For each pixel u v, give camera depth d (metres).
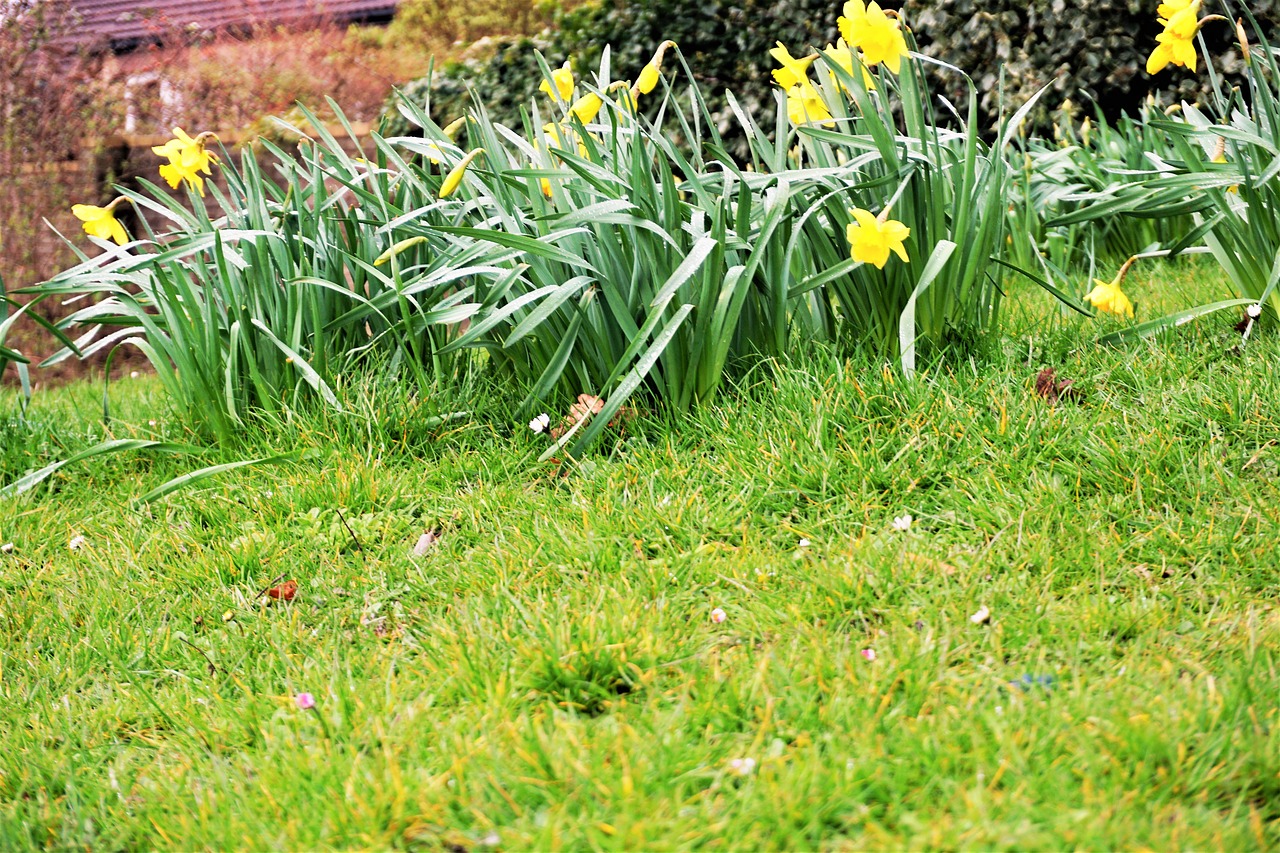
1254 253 3.10
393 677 2.04
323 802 1.63
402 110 3.44
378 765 1.69
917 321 3.17
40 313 7.43
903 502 2.48
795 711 1.77
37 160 7.45
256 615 2.37
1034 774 1.55
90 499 3.18
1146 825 1.44
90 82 7.64
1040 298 4.16
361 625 2.31
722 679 1.88
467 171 3.23
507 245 2.82
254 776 1.82
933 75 6.77
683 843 1.48
